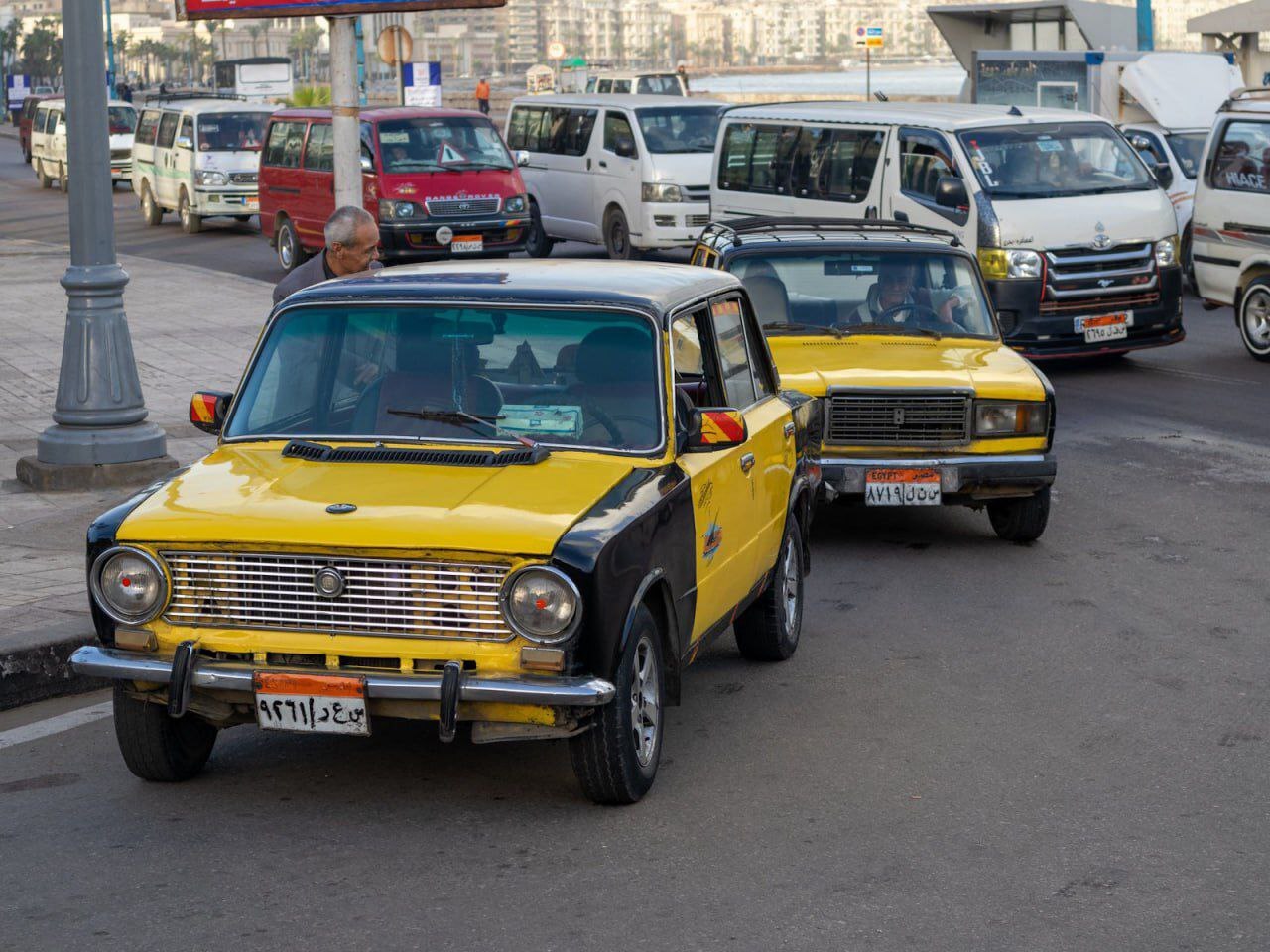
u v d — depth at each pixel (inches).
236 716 242.1
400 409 266.4
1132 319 708.0
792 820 244.1
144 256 1230.3
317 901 214.4
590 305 270.2
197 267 1118.4
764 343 332.2
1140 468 533.3
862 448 415.2
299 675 229.5
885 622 365.1
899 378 415.5
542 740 282.0
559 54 3454.7
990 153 711.7
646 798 253.4
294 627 234.2
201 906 213.2
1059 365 756.6
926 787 258.7
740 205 848.9
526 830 239.8
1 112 4446.4
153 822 244.2
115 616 239.8
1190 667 327.3
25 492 468.8
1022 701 305.6
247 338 796.0
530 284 277.7
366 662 232.1
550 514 234.4
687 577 261.9
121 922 208.4
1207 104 1087.0
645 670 250.4
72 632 319.3
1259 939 203.0
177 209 1446.9
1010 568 413.7
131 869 226.1
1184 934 204.4
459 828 240.7
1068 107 1234.6
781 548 327.0
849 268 467.2
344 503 239.0
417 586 229.5
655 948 199.9
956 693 310.8
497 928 205.8
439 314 272.7
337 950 199.6
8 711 307.6
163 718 253.8
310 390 272.5
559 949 199.6
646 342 267.3
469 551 226.4
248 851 232.2
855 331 453.1
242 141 1412.4
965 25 1510.8
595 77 1988.2
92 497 461.1
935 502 411.8
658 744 257.1
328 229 362.9
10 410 612.7
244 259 1204.5
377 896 215.8
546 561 225.9
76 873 225.0
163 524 237.9
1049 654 337.4
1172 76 1091.9
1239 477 518.3
